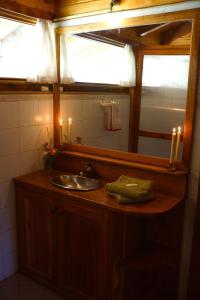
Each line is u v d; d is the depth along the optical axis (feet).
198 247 6.24
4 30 6.86
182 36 5.81
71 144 7.85
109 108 7.02
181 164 6.03
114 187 5.95
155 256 6.25
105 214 5.74
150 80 6.44
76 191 6.38
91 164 7.33
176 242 6.52
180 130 6.11
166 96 6.25
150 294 6.88
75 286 6.68
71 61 7.57
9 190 7.32
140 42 6.43
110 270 5.93
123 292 6.24
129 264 5.99
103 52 7.01
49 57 7.39
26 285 7.33
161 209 5.44
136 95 6.68
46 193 6.68
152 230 6.82
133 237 6.39
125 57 6.70
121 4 6.38
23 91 7.18
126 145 6.95
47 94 7.78
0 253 7.35
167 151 6.38
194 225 6.21
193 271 6.41
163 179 6.25
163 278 6.84
